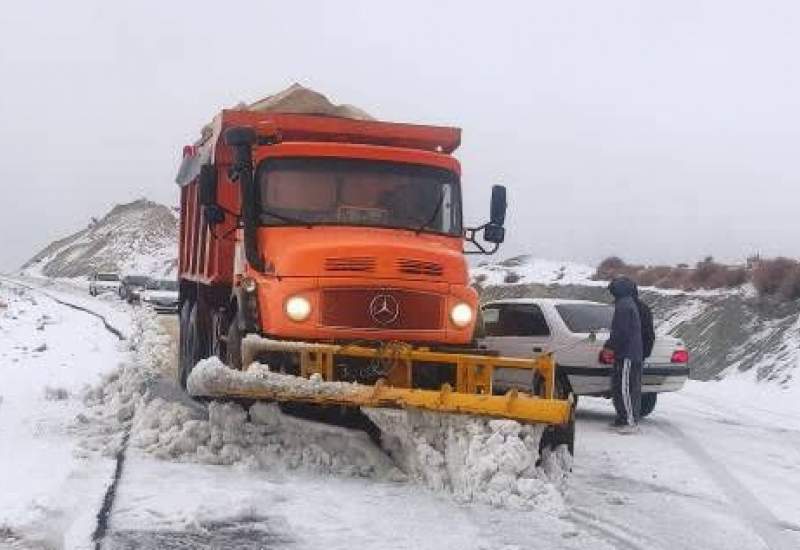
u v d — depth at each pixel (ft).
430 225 32.45
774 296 88.48
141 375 36.40
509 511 22.52
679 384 42.65
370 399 24.85
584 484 27.63
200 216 40.86
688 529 22.72
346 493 23.73
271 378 25.41
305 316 28.22
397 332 28.63
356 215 31.96
